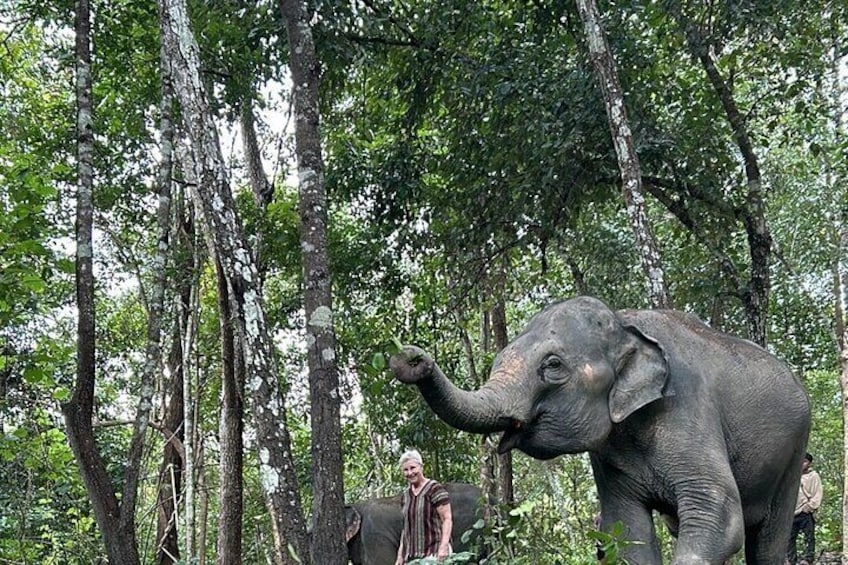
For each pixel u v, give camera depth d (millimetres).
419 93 11578
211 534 16922
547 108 10305
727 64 11078
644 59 10414
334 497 5152
